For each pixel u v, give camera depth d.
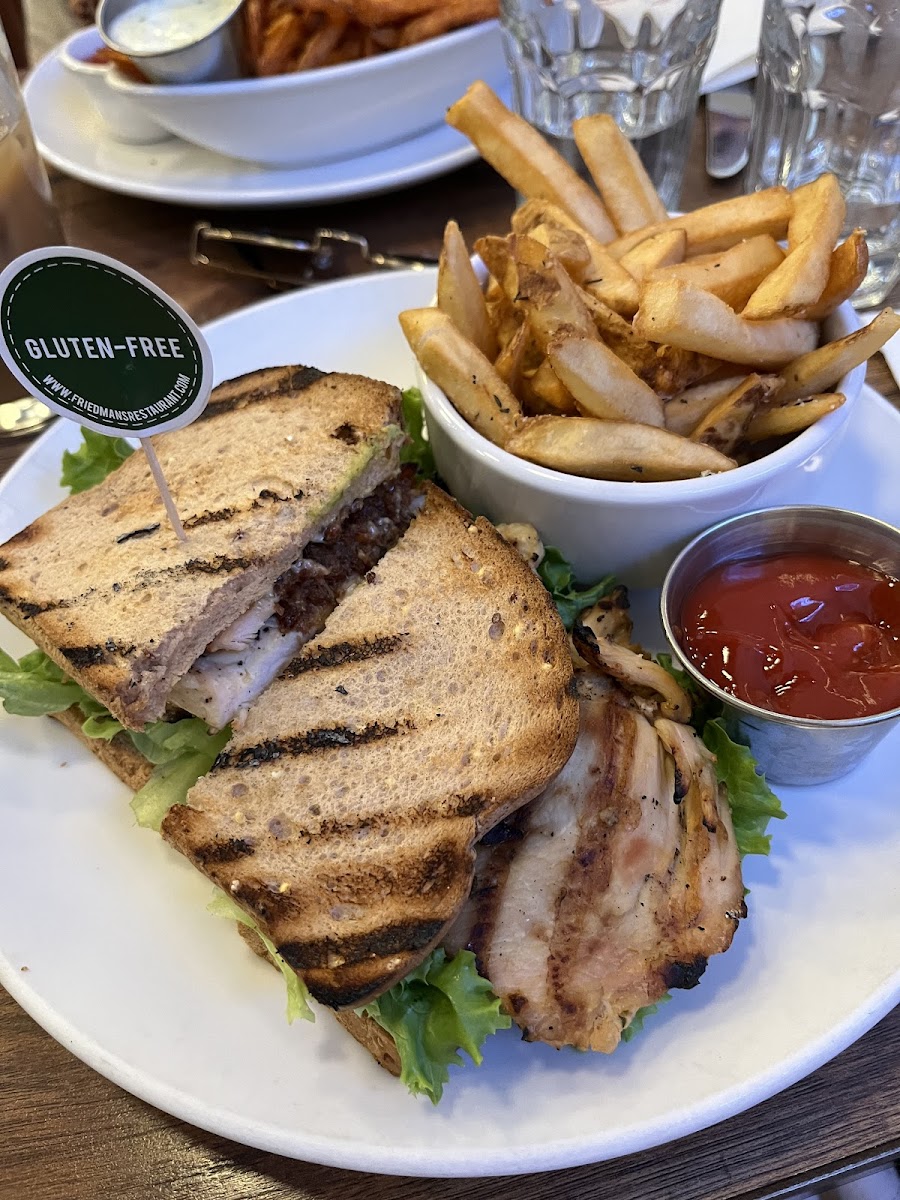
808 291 0.25
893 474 0.30
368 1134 0.18
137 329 0.21
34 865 0.23
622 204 0.30
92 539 0.26
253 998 0.21
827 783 0.24
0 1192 0.19
